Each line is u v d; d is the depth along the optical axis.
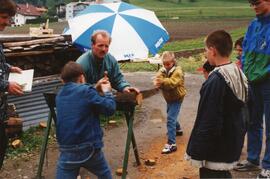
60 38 9.34
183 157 6.46
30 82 4.89
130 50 7.48
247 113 4.02
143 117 8.84
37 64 9.29
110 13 7.82
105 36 5.20
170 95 6.51
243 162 5.83
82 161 4.35
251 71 5.30
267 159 5.31
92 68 5.31
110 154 6.68
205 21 76.75
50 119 5.57
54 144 7.10
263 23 5.22
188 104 10.10
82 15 7.95
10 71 5.02
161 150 6.84
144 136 7.59
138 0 136.88
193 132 3.93
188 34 50.66
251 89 5.48
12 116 7.46
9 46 8.66
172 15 96.31
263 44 5.16
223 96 3.77
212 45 3.92
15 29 62.06
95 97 4.30
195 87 12.34
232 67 3.88
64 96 4.37
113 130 7.91
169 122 6.64
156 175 5.86
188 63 19.28
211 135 3.79
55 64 9.59
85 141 4.32
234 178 5.55
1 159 4.64
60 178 4.42
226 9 111.81
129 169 6.07
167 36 7.97
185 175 5.84
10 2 4.26
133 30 7.61
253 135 5.75
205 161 3.93
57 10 111.62
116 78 5.51
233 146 3.89
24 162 6.36
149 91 11.08
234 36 44.06
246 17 88.06
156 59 14.70
